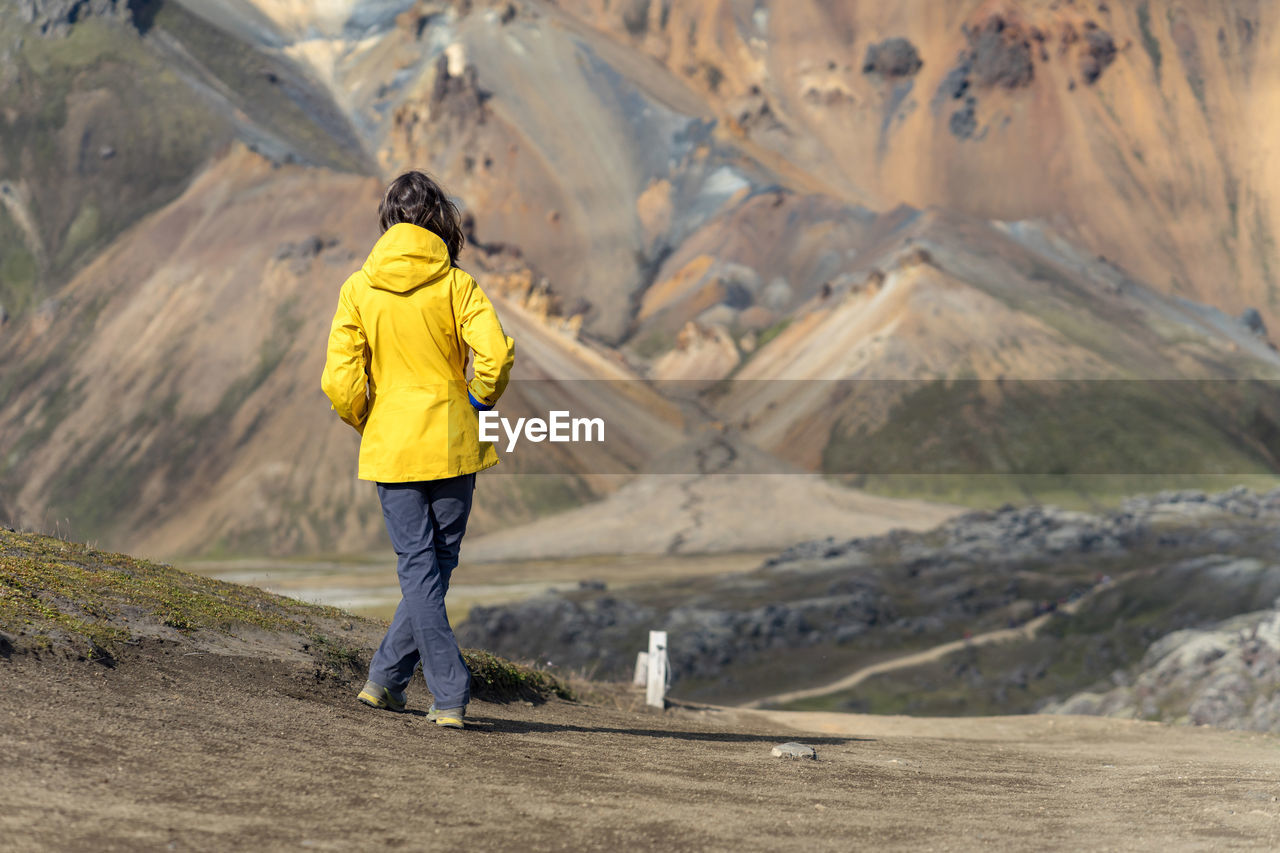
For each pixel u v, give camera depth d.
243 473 153.50
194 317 183.62
